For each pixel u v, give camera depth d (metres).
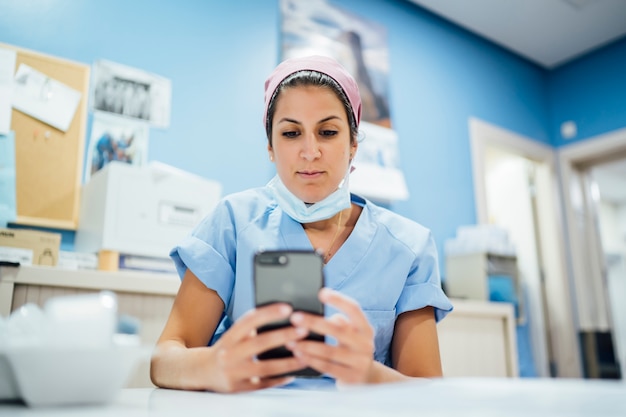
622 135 3.07
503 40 3.15
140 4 1.97
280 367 0.60
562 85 3.40
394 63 2.68
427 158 2.69
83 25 1.83
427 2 2.82
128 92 1.88
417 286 0.96
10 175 1.60
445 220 2.68
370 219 1.00
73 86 1.78
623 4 2.82
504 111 3.14
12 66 1.68
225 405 0.44
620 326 5.30
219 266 0.91
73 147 1.74
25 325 0.48
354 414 0.35
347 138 0.92
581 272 3.22
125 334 0.49
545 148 3.31
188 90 2.02
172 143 1.95
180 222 1.59
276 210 0.99
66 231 1.69
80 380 0.44
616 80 3.15
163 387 0.73
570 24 3.00
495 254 2.50
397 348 0.94
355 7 2.58
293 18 2.34
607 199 5.57
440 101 2.83
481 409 0.36
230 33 2.17
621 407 0.38
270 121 0.94
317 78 0.89
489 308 2.17
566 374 3.05
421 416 0.34
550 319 3.17
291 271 0.64
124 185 1.52
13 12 1.72
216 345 0.63
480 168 2.89
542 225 3.29
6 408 0.44
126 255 1.51
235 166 2.08
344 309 0.61
